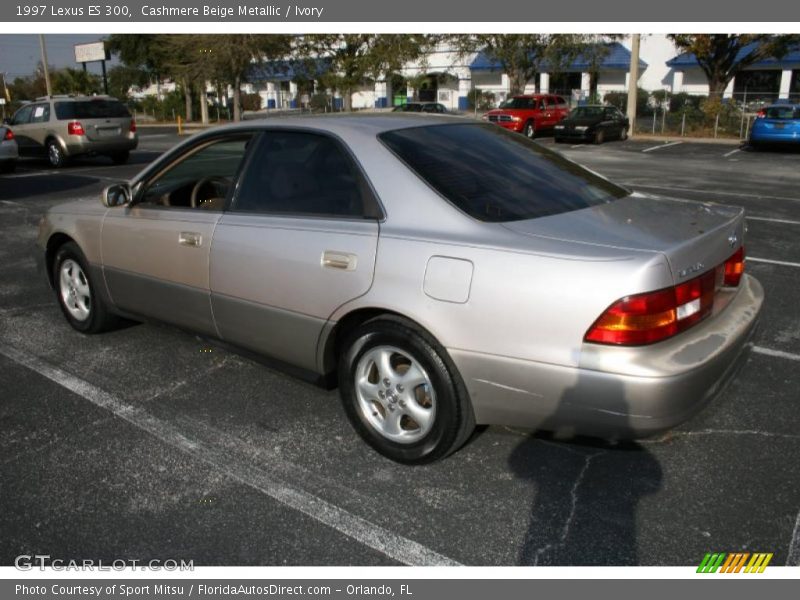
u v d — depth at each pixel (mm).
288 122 3623
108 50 42156
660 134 26984
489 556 2652
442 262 2871
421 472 3176
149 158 18938
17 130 16750
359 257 3100
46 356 4562
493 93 40719
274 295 3447
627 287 2551
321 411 3775
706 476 3117
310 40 28375
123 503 2975
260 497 3010
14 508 2947
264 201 3580
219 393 3998
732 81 36062
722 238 3006
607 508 2908
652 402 2562
